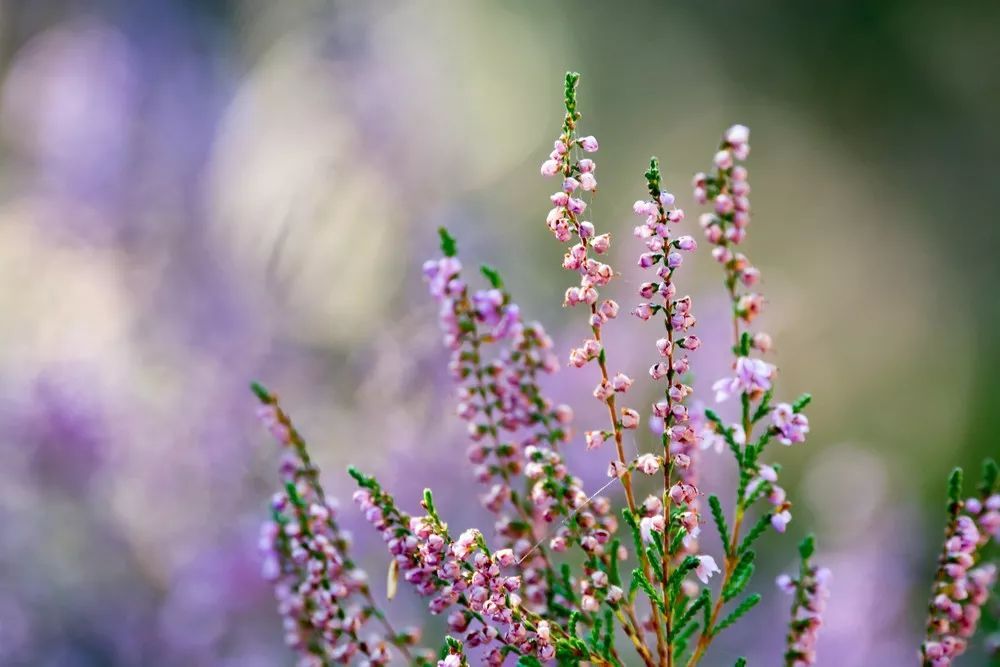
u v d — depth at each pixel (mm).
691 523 410
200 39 1457
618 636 635
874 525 831
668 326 405
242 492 878
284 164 1261
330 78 1359
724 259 420
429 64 1444
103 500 873
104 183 1207
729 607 782
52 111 1269
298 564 450
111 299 1125
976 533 427
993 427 1365
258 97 1361
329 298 1104
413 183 1251
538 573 440
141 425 900
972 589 433
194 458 882
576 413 805
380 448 832
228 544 802
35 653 793
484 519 761
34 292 1134
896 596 786
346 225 1165
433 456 792
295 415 921
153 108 1312
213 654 777
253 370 976
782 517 418
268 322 1059
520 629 407
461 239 1104
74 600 817
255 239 1142
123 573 839
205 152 1278
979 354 1446
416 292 1024
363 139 1271
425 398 839
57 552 842
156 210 1205
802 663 427
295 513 439
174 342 1044
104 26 1416
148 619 805
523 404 444
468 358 443
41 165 1241
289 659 776
